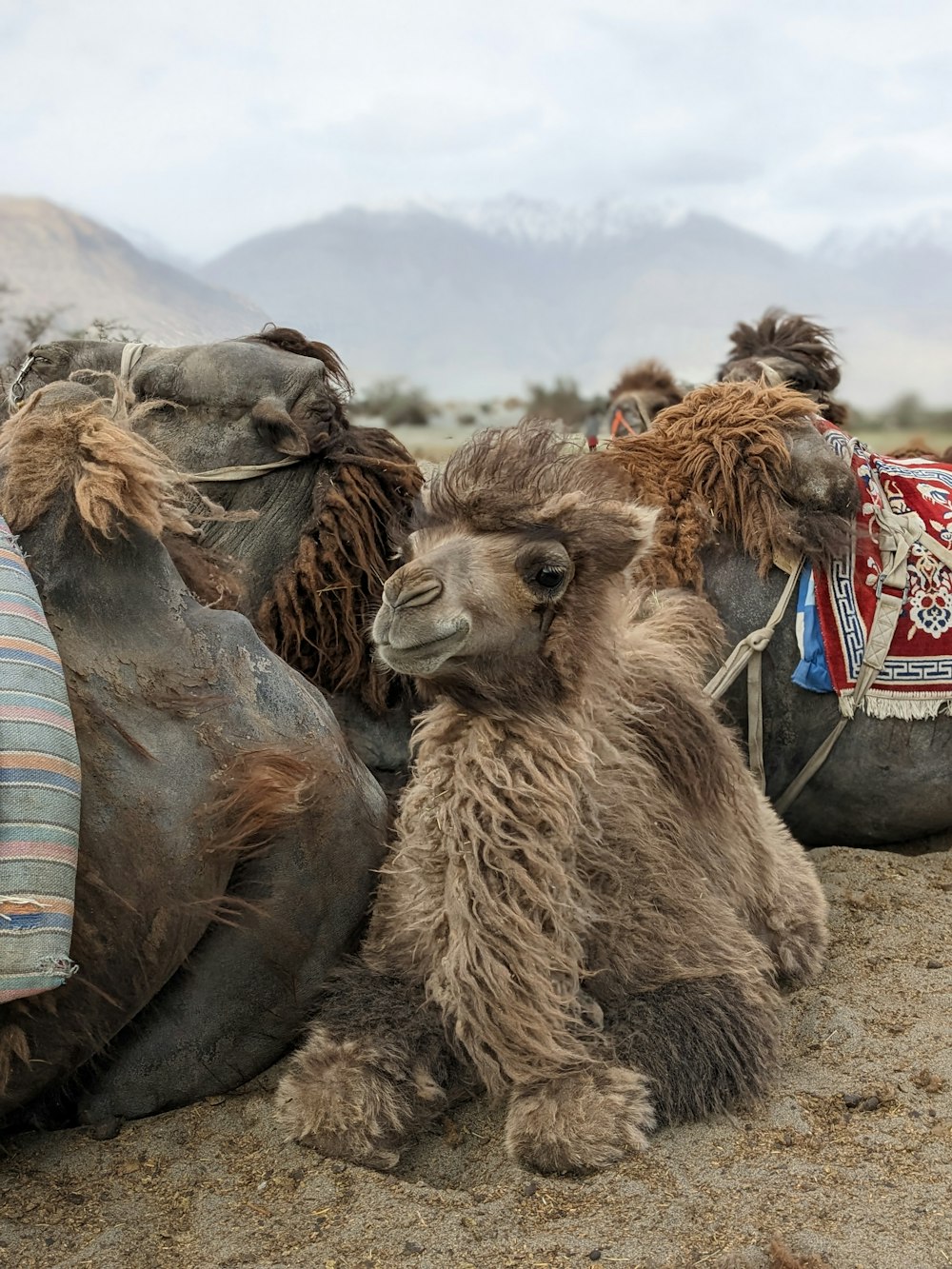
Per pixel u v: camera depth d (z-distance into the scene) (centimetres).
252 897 390
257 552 515
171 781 367
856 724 559
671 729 449
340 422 533
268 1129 387
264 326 575
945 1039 425
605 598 424
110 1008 369
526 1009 386
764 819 486
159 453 398
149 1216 352
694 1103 385
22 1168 376
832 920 519
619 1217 343
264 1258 332
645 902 415
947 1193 348
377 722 512
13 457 380
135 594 379
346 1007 398
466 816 401
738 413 564
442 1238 335
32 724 334
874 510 552
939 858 580
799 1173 359
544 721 409
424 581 383
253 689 390
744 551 557
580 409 2142
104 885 357
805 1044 430
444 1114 402
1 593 347
